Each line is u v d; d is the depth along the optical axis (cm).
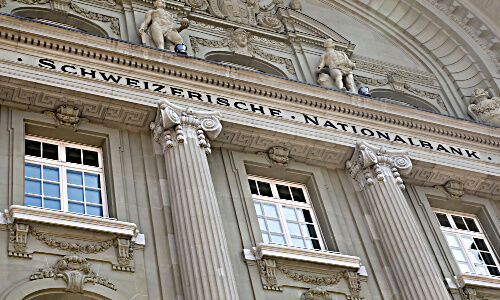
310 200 1802
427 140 1980
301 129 1823
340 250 1678
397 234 1692
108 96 1656
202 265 1433
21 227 1395
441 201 1944
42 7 1888
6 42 1647
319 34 2239
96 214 1540
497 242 1917
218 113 1733
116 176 1588
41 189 1527
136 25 1933
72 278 1364
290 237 1689
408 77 2292
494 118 2194
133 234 1477
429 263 1648
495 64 2380
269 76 1864
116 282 1411
